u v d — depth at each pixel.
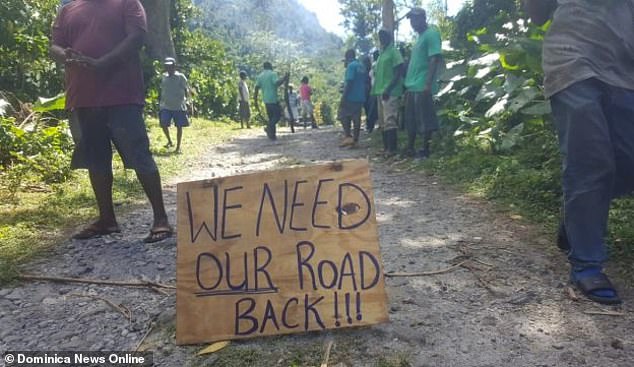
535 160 5.24
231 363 2.16
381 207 4.52
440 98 8.84
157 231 3.60
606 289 2.52
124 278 3.01
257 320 2.38
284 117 20.97
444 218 4.05
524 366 2.06
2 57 8.18
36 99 8.23
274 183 2.59
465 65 8.14
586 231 2.59
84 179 5.57
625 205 3.76
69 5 3.48
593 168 2.54
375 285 2.40
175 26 20.53
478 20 11.62
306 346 2.26
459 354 2.15
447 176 5.50
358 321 2.36
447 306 2.56
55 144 6.02
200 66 20.89
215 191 2.60
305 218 2.53
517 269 2.96
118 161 6.71
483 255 3.19
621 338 2.22
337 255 2.46
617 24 2.62
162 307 2.65
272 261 2.47
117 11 3.40
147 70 14.57
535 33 6.01
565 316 2.41
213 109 19.17
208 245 2.51
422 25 6.38
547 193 4.20
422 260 3.17
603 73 2.59
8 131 5.68
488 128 6.62
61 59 3.33
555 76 2.66
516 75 6.27
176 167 6.87
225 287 2.44
